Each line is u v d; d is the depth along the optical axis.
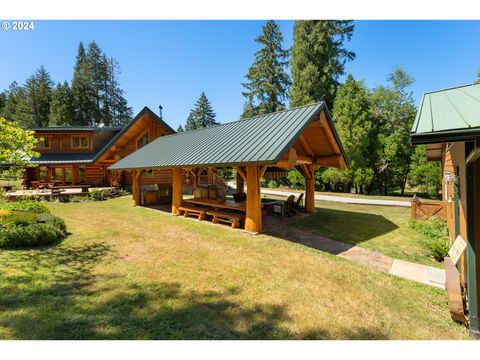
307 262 5.38
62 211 11.93
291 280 4.47
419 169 18.84
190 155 9.50
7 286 3.95
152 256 5.62
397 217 10.66
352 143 21.00
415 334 3.08
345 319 3.32
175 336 2.91
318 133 8.99
